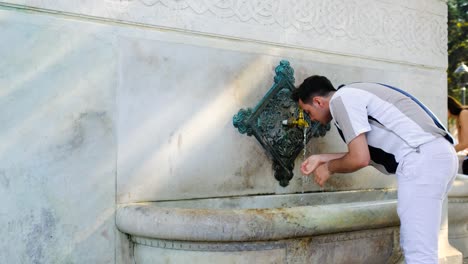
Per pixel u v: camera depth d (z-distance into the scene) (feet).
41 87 7.29
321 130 10.44
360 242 7.86
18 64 7.13
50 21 7.39
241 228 6.65
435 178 7.11
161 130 8.36
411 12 11.98
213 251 6.88
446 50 12.67
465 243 13.88
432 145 7.16
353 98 7.36
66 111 7.48
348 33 10.90
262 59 9.68
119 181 7.90
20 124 7.12
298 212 7.02
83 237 7.57
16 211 7.07
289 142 9.95
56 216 7.37
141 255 7.66
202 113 8.86
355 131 7.18
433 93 12.42
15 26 7.12
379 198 11.41
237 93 9.33
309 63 10.36
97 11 7.76
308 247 7.25
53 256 7.34
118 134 7.92
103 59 7.82
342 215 7.34
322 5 10.51
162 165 8.35
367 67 11.24
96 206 7.69
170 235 6.84
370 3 11.27
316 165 8.01
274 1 9.80
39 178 7.25
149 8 8.25
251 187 9.51
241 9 9.34
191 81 8.72
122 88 7.97
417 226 7.16
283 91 9.86
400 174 7.34
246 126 9.36
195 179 8.73
